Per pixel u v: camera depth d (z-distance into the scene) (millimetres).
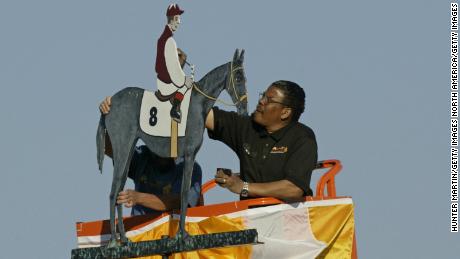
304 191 21984
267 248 21469
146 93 21188
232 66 20875
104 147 21469
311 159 22250
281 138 22641
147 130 21047
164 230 22000
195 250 20344
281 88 22766
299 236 21672
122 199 21297
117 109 21297
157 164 23078
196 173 23031
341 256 22000
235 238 20031
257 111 22828
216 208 21688
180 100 20797
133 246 20906
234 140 23094
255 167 22672
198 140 20703
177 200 22188
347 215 22078
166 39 20953
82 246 22875
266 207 21531
